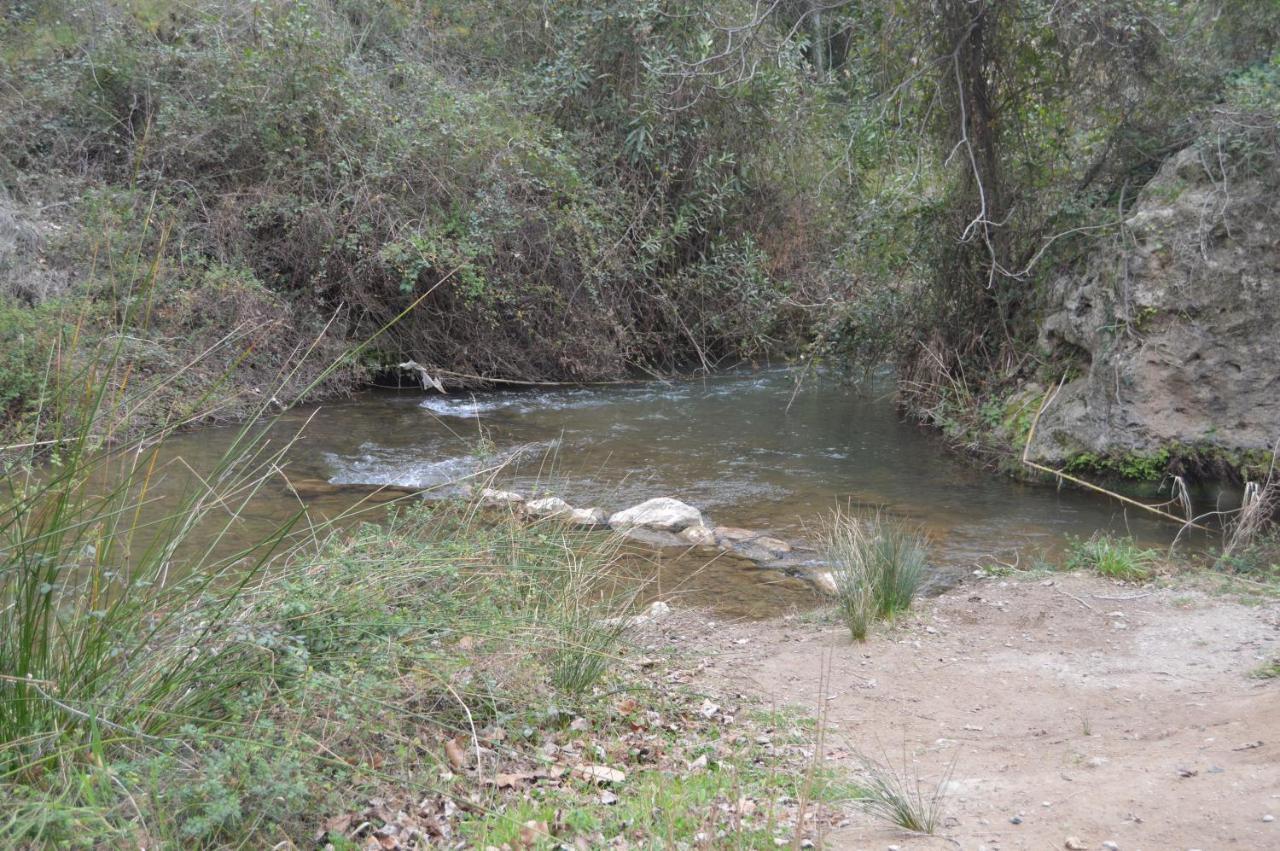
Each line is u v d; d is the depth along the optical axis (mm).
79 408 4125
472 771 3832
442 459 10102
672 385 14656
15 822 2719
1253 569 6824
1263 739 3863
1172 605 6164
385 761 3730
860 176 11883
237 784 3193
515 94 15727
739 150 16734
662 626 6004
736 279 16141
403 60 15602
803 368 12859
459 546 5059
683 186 16359
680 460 10289
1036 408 10172
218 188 13688
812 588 6816
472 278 13250
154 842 2889
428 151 13852
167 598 3840
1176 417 9008
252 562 6398
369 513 8062
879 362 12836
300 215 13438
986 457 10273
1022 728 4516
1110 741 4184
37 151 13414
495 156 14141
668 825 3332
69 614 3678
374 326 14148
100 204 12117
